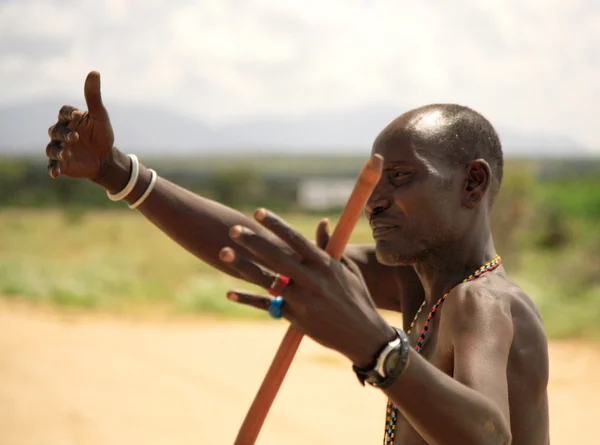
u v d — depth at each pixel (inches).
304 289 69.2
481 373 80.0
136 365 378.0
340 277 70.2
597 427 287.0
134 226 1782.7
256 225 114.8
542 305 507.2
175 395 326.6
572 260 625.3
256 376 363.3
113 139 107.9
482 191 95.7
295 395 325.7
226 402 319.0
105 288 628.4
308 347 416.8
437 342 92.0
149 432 277.9
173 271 847.7
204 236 112.3
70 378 348.8
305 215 2933.1
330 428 282.5
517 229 695.7
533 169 722.2
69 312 547.8
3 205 2869.1
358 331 69.6
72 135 101.3
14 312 529.0
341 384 344.8
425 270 99.7
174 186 113.5
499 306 88.4
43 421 285.9
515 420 89.6
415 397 70.8
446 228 94.9
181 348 422.9
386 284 118.7
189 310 573.9
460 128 96.3
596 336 451.2
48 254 1134.4
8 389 327.0
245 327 507.2
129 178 109.7
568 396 329.1
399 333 71.3
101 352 405.1
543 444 93.0
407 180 94.4
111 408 303.4
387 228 95.5
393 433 99.7
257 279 69.2
